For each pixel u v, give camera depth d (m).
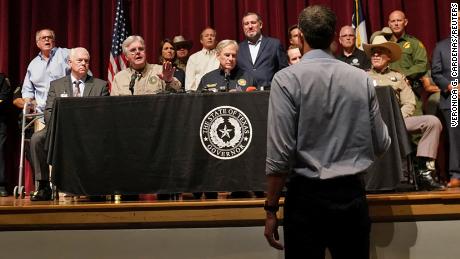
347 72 2.27
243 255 3.10
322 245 2.23
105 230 3.17
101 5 6.68
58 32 6.68
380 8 6.33
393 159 3.35
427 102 5.65
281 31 6.34
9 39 6.61
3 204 3.40
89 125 3.46
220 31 6.41
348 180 2.21
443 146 5.71
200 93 3.40
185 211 3.11
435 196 3.04
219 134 3.37
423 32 6.21
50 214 3.15
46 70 5.79
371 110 2.28
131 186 3.41
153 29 6.48
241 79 4.52
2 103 5.84
